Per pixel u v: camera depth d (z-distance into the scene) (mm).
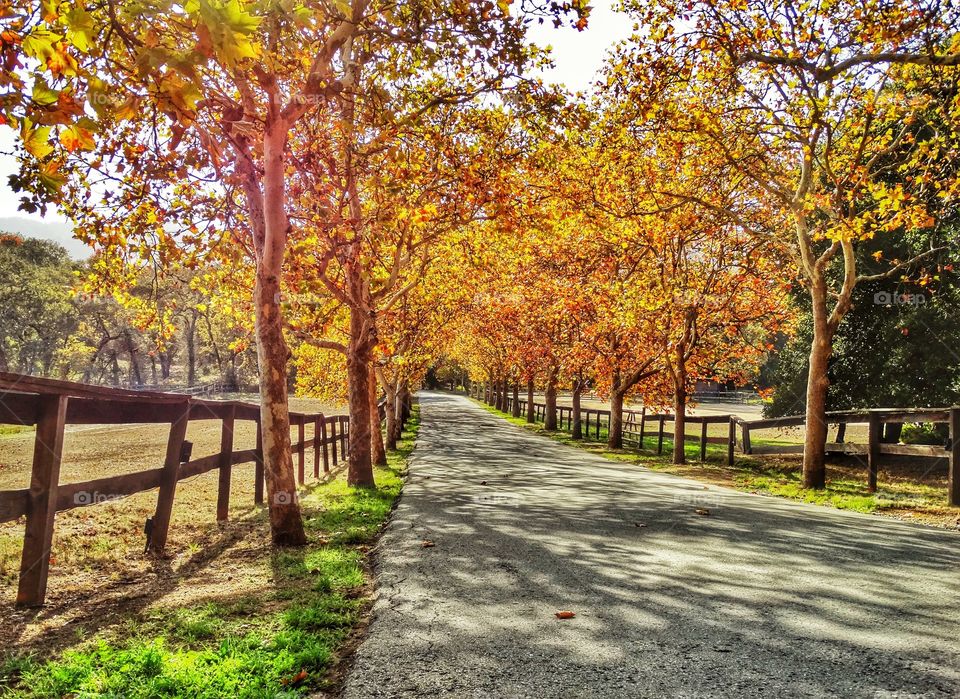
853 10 10320
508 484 12859
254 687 3369
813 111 10828
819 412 12633
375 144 10086
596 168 14523
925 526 8539
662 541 7395
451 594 5281
